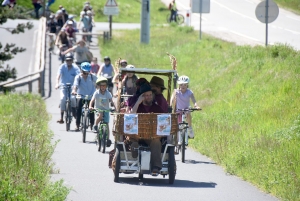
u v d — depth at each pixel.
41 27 112.00
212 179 33.03
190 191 29.41
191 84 75.25
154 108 31.92
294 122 44.72
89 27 120.19
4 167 28.58
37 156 33.25
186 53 94.38
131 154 31.30
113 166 31.47
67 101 53.03
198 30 125.62
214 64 79.62
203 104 62.56
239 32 117.88
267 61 66.81
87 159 38.50
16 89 84.06
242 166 35.09
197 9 101.56
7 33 118.12
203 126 50.16
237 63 72.12
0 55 90.94
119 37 123.12
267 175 31.45
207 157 41.09
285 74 60.06
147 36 113.44
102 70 67.38
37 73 78.50
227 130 46.97
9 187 23.91
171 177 31.16
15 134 37.16
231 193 29.12
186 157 40.97
